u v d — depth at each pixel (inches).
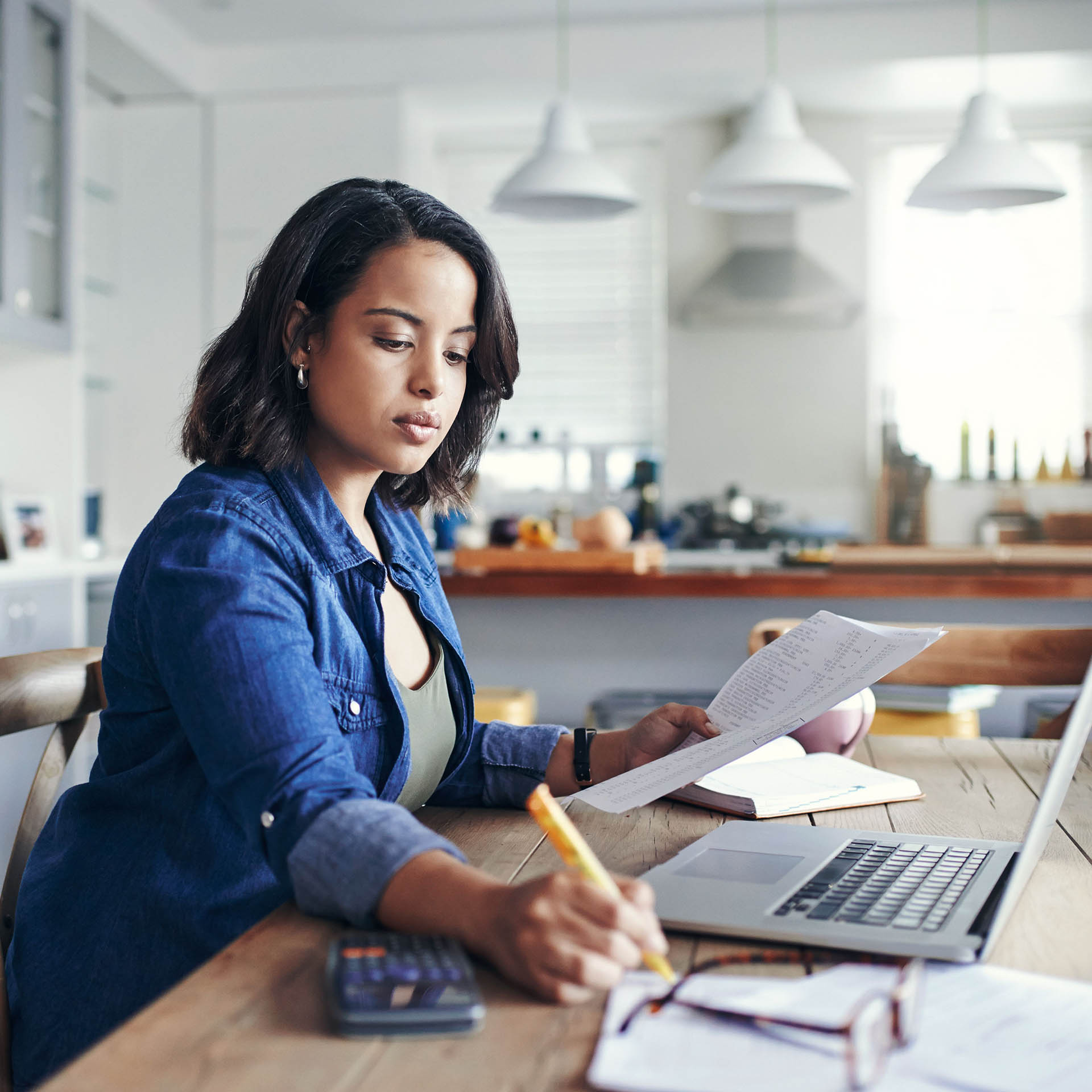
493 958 21.8
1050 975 22.2
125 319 180.2
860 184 189.6
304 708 27.5
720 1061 18.0
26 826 39.4
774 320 193.2
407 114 180.5
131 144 180.1
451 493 43.3
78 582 120.6
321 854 24.9
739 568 128.0
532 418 205.5
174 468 179.5
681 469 195.9
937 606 98.0
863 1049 17.5
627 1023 19.3
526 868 30.5
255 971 22.3
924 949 22.6
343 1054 18.6
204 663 27.9
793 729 32.8
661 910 25.3
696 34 170.7
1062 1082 17.4
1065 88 176.7
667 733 38.1
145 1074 17.9
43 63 123.0
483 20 170.9
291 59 176.9
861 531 192.1
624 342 202.5
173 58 169.5
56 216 125.5
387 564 39.0
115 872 32.7
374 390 34.0
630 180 201.9
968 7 165.2
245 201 178.2
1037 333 193.2
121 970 31.8
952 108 186.1
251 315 35.2
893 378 196.7
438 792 39.3
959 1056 18.2
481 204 204.5
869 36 167.3
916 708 74.5
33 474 129.1
